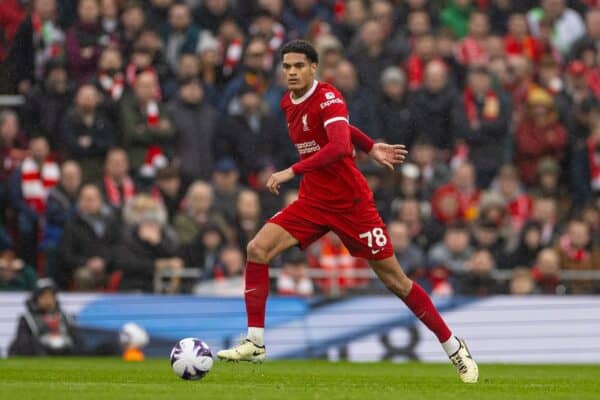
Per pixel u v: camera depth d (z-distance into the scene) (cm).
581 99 7044
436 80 6619
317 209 3027
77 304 5181
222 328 5312
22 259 5831
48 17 6456
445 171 6481
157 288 5481
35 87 6181
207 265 5588
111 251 5456
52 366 4159
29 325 5069
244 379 3198
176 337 5256
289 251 5853
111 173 5834
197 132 6203
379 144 3117
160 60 6500
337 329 5381
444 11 7481
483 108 6644
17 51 6366
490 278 5775
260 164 6288
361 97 6450
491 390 2817
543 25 7556
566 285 5847
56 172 5875
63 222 5684
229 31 6662
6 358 4956
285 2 7106
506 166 6506
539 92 6762
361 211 3027
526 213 6431
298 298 5388
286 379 3288
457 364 3145
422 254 5838
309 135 3022
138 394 2452
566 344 5531
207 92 6481
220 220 5762
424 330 5425
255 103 6316
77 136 5978
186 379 2988
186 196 6066
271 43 6700
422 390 2738
